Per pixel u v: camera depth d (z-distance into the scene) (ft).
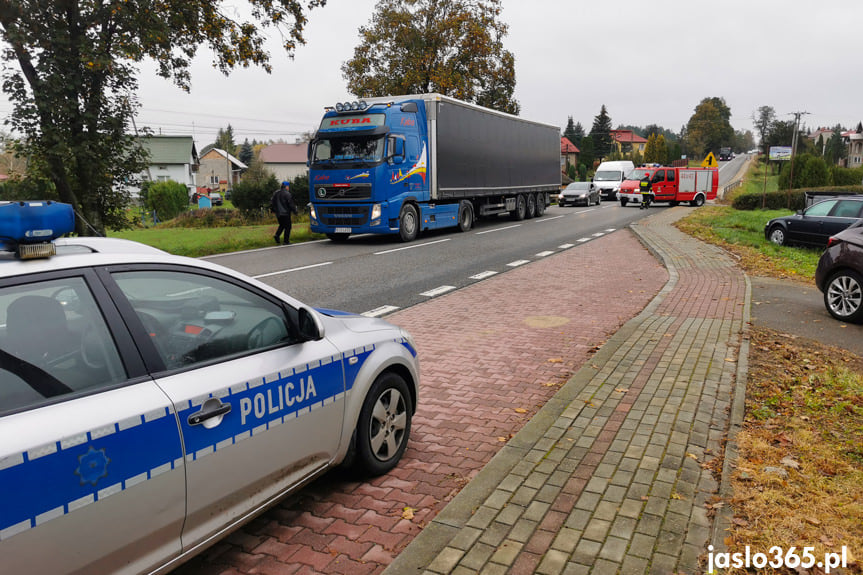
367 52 114.73
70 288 7.80
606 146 414.21
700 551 9.89
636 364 19.93
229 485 9.00
